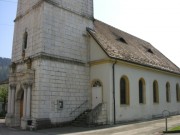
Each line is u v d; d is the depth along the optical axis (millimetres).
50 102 18906
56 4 20844
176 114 31953
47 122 18375
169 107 30500
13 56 23734
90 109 22016
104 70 21375
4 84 40125
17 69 22422
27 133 15977
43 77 18719
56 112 19203
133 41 32594
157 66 28469
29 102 18781
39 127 17797
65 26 21375
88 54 23000
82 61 22281
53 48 19906
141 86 25656
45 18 19734
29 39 21141
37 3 20656
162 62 32438
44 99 18500
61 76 20125
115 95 21156
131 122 21781
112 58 20969
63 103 19875
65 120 19781
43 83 18641
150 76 27016
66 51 20984
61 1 21375
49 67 19297
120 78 22172
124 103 22656
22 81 20406
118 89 21625
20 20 23609
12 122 20875
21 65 21797
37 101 18188
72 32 21938
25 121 18500
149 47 35969
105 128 17750
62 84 20094
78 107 21141
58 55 20188
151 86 26938
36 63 19188
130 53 25594
